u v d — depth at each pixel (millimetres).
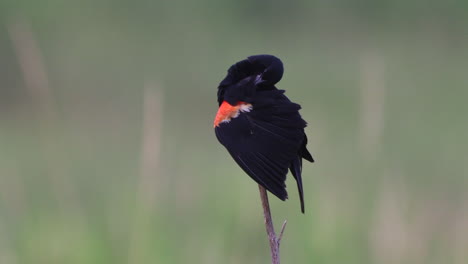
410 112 17188
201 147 17078
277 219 9992
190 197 11508
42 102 9898
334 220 9297
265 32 30938
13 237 9359
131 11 27938
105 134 17047
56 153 10000
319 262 8961
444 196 11984
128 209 9688
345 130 14938
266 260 9789
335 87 22312
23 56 9758
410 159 13586
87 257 8820
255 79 6230
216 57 28141
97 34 26328
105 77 24625
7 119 20797
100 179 11461
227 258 9406
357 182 9695
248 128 5781
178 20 28547
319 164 11773
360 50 28328
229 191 10914
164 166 10672
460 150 14750
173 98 23219
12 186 11773
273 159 5602
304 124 5727
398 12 31203
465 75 23172
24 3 24703
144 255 8641
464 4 30484
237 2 30844
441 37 29500
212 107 22047
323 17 31641
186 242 9594
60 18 25891
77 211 9500
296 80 23812
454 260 9328
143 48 27000
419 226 9719
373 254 8961
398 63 25000
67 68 24875
